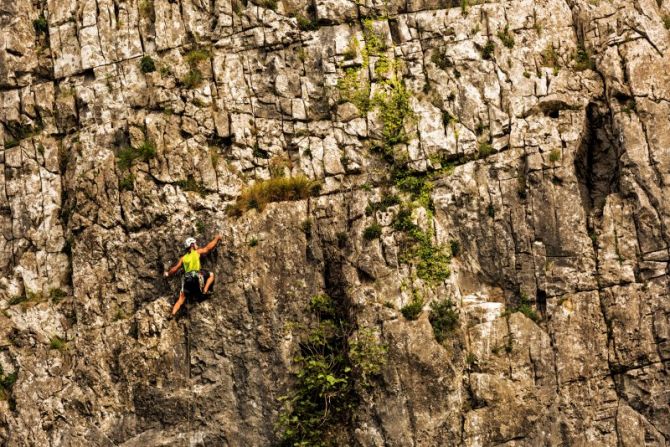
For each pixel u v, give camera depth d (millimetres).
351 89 87625
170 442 79938
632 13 87500
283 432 79375
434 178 85125
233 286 81750
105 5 90938
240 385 80500
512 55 87500
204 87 88062
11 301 86125
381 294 81000
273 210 83312
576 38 88500
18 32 92000
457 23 88438
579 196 82938
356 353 79062
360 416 78625
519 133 85125
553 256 82312
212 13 90562
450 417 78188
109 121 88438
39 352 83938
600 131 85938
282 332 80938
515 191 84000
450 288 81375
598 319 80812
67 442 81125
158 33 89875
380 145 86125
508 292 82562
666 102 84688
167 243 83750
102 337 82812
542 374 79688
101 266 84375
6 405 82688
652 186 82750
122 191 85250
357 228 82688
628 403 79312
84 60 90250
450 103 86688
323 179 85625
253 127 87312
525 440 78312
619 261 81688
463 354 79875
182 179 85188
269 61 88875
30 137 90062
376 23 89062
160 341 81562
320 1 89500
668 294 80625
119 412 81188
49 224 87750
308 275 82188
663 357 79750
